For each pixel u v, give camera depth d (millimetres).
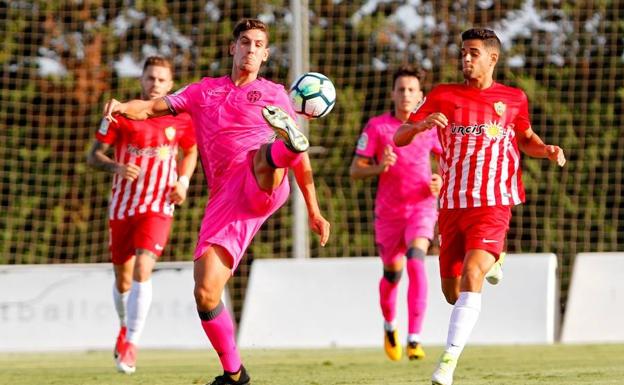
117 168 29578
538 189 62406
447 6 66688
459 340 20797
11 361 38219
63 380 26547
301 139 18641
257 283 47625
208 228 19953
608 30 64312
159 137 30266
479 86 22391
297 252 49344
